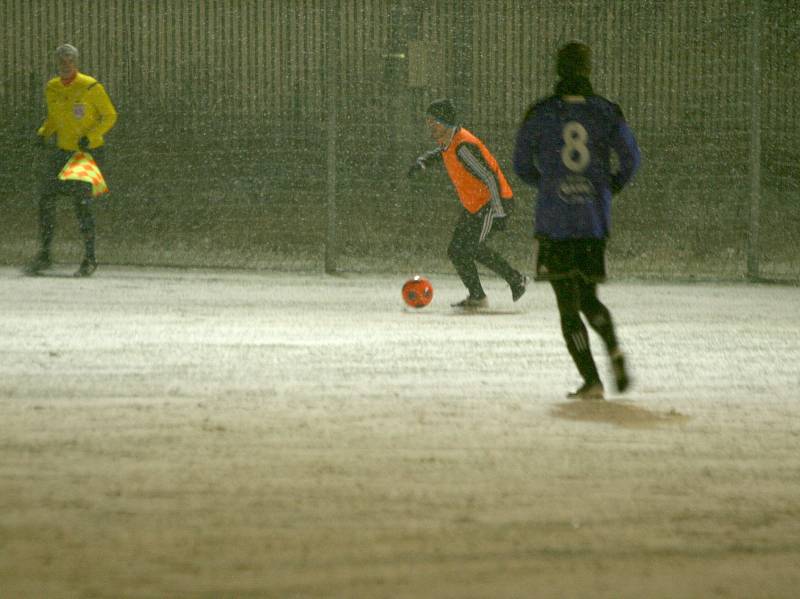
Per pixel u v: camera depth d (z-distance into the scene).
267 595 14.51
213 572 15.32
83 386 28.47
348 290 51.50
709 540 17.02
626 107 68.94
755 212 57.62
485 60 68.94
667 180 70.62
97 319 40.88
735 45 67.44
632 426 24.64
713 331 39.34
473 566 15.70
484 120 68.75
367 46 69.38
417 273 59.06
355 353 33.91
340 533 17.03
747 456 22.12
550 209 27.66
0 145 72.94
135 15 79.44
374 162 71.56
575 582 15.17
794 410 26.55
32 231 71.88
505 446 22.61
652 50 67.69
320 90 71.69
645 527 17.56
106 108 54.75
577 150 27.69
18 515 17.78
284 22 74.94
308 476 20.17
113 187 73.56
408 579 15.15
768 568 15.87
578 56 28.22
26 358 32.50
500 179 44.66
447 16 67.94
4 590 14.62
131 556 15.95
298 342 35.91
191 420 24.64
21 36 71.19
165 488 19.34
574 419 25.30
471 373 30.91
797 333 38.94
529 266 61.66
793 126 69.62
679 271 60.91
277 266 60.56
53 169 55.28
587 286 27.69
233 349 34.41
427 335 37.72
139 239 69.56
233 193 73.44
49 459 21.23
